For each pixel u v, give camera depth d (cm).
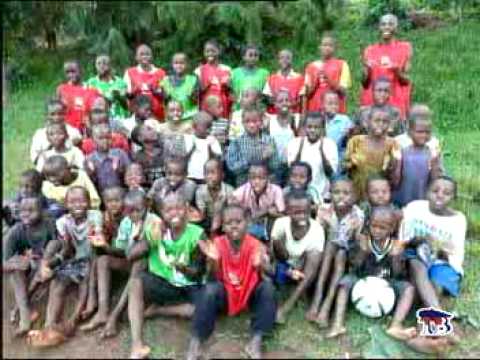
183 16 395
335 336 291
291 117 399
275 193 333
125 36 409
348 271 312
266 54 462
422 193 339
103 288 304
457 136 506
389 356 280
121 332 298
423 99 559
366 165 347
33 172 329
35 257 315
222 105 429
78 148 368
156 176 368
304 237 309
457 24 654
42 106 351
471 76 582
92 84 416
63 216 320
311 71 438
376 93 389
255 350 277
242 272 288
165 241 298
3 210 319
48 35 368
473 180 423
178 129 396
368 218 309
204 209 337
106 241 320
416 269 305
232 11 405
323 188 355
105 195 321
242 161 362
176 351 286
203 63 452
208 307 281
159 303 307
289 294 317
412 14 646
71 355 281
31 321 297
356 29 564
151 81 430
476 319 303
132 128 400
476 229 377
